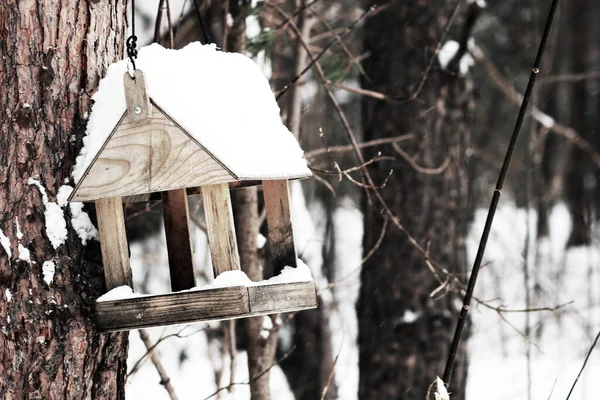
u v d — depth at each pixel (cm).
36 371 369
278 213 416
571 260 1631
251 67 414
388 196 798
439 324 781
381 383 791
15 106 377
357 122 1580
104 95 384
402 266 790
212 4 743
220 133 366
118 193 361
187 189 443
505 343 1278
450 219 794
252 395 691
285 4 945
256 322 693
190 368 1060
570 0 1811
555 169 1881
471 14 771
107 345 389
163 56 383
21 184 374
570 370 1168
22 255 370
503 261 1540
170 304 365
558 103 1862
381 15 817
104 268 380
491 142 1830
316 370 978
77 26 388
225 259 372
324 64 730
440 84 797
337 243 1611
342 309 1209
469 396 1106
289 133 407
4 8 379
